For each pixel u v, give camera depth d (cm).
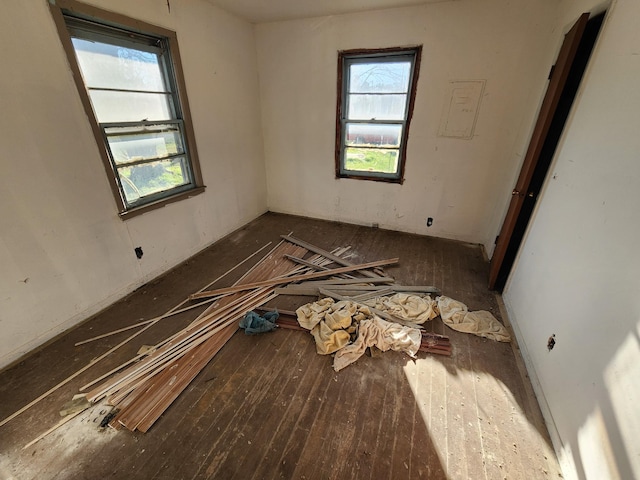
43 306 193
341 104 354
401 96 329
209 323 213
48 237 190
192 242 316
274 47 354
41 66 173
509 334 209
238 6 291
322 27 325
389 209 383
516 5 256
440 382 172
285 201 443
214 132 320
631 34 134
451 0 270
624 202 119
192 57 275
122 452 137
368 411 155
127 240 242
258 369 180
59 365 181
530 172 215
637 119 120
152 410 154
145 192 259
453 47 286
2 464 132
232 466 131
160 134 263
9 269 173
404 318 217
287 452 137
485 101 295
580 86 176
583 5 194
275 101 384
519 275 223
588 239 140
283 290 252
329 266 301
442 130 320
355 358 186
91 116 204
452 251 333
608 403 108
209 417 152
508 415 155
